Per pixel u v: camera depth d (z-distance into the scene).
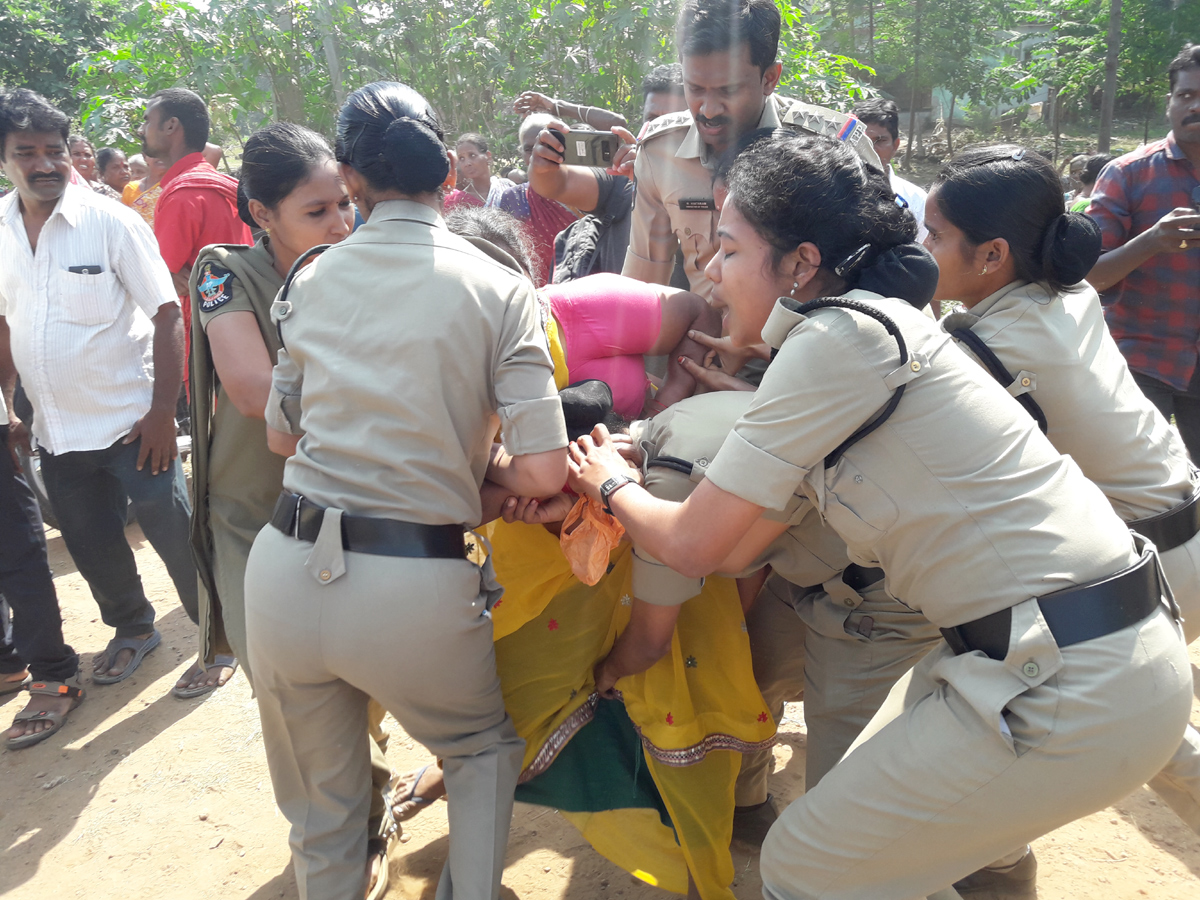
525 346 1.88
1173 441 2.24
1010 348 2.01
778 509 1.67
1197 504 2.15
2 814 2.96
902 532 1.65
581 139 3.28
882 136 3.90
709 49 2.57
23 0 18.88
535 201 4.73
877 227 1.69
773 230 1.70
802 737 3.07
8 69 18.50
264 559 1.90
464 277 1.85
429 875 2.57
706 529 1.71
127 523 5.18
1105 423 2.06
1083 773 1.55
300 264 2.04
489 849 1.96
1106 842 2.60
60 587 4.50
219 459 2.46
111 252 3.44
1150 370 3.54
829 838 1.74
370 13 10.41
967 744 1.59
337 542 1.81
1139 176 3.53
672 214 2.97
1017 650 1.53
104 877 2.68
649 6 8.12
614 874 2.55
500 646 2.25
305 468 1.91
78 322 3.40
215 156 5.52
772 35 2.62
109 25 19.12
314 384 1.88
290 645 1.85
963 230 2.04
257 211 2.34
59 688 3.44
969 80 12.46
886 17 11.34
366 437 1.82
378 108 1.91
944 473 1.60
